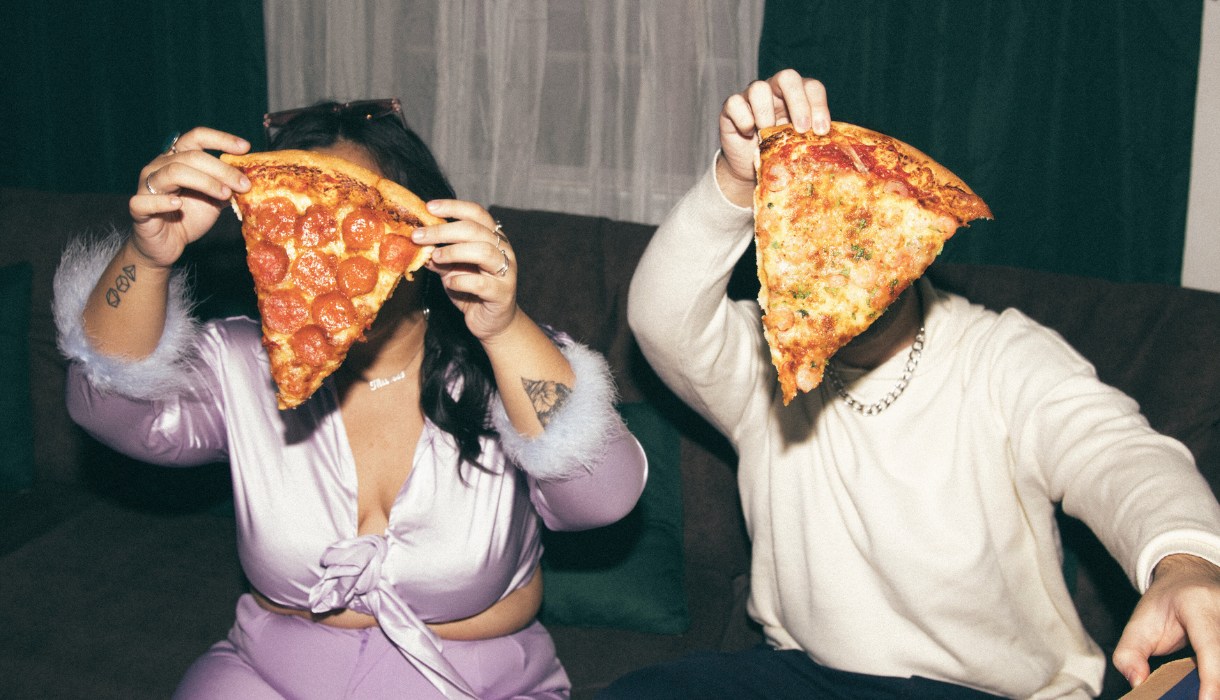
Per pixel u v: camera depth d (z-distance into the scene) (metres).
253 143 2.93
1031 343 1.45
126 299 1.33
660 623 1.87
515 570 1.52
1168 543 1.05
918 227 1.17
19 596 1.91
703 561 2.09
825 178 1.20
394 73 2.84
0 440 2.28
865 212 1.19
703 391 1.58
